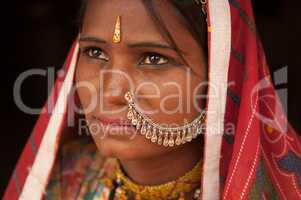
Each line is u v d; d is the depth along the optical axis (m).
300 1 2.27
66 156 1.40
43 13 2.49
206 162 1.10
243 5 1.12
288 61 2.26
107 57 1.09
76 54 1.21
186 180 1.19
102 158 1.37
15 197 1.31
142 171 1.19
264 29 2.29
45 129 1.27
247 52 1.11
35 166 1.28
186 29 1.05
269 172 1.12
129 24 1.03
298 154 1.17
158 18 1.02
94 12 1.07
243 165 1.06
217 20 1.07
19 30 2.47
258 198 1.05
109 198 1.28
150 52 1.04
